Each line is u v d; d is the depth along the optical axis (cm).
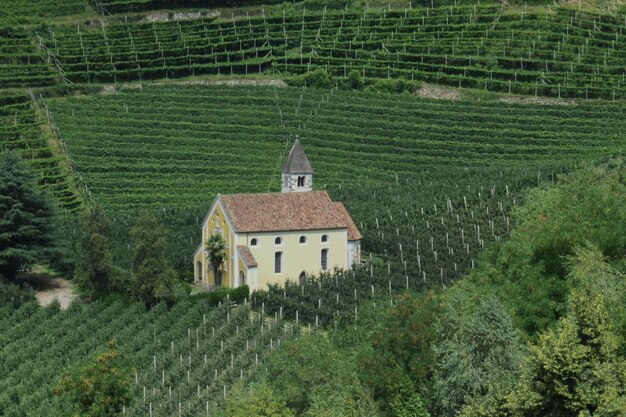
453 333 19862
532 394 15925
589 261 19588
